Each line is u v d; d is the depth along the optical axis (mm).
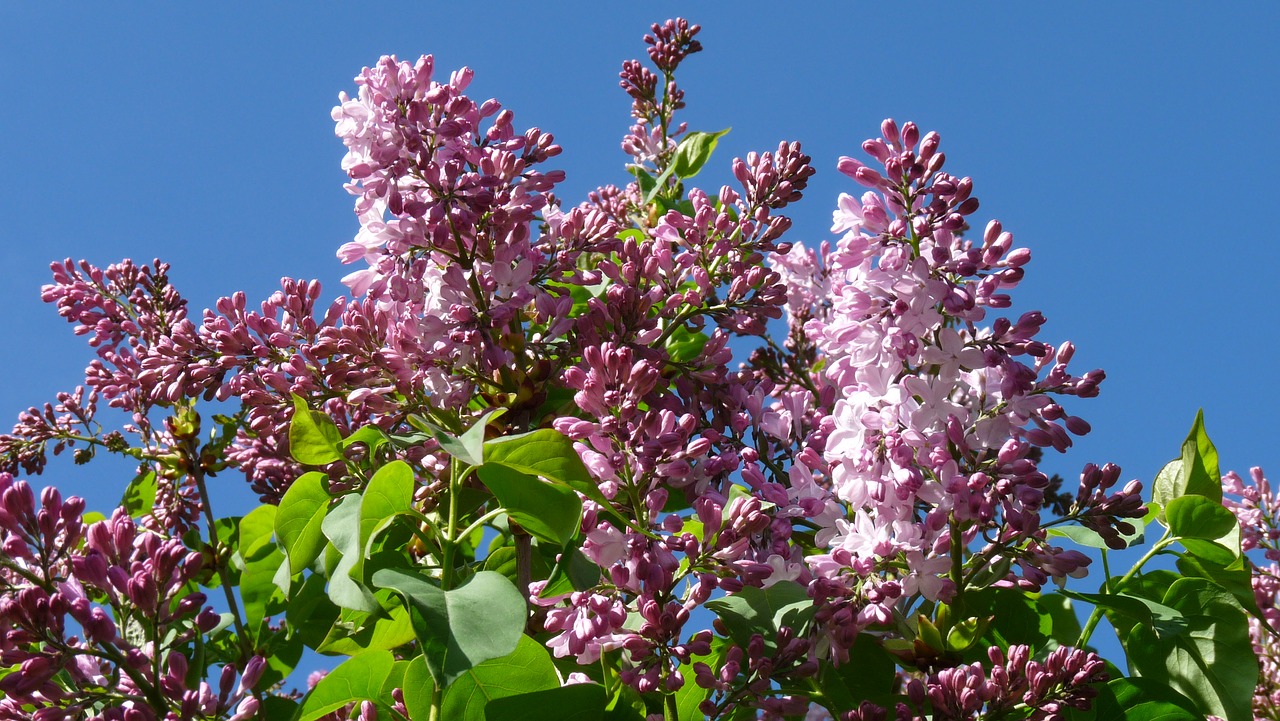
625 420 3090
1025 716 3123
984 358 3277
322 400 3721
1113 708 3414
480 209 3533
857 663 3416
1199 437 3934
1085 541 3848
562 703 3033
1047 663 3039
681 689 3363
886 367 3293
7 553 2674
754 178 4086
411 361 3490
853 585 3275
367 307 3619
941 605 3367
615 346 3645
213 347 3820
